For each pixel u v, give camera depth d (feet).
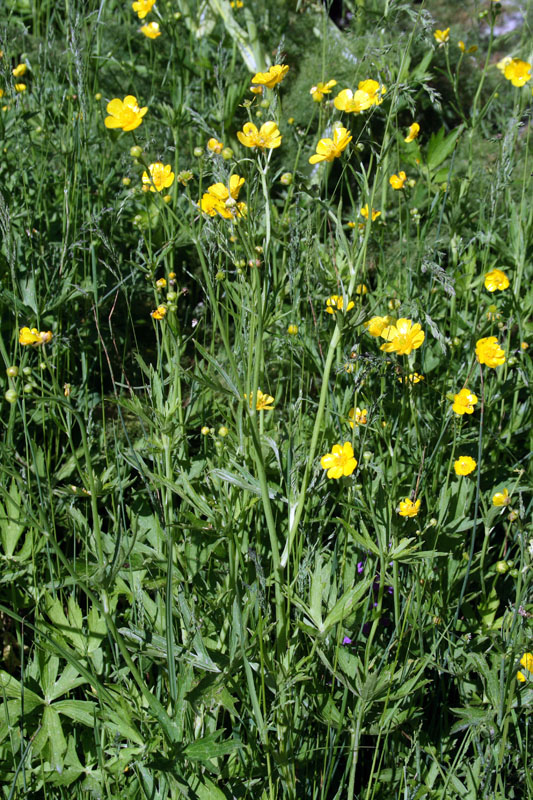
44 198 10.66
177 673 6.48
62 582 7.16
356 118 12.39
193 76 15.01
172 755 5.70
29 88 13.12
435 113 15.81
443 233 12.12
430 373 9.99
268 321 6.96
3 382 8.89
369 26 13.60
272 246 8.55
